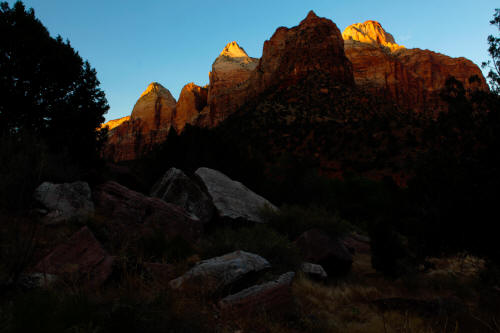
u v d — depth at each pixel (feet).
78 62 57.72
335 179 122.62
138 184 41.98
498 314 17.80
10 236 12.61
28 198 18.38
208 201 36.06
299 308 16.75
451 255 24.59
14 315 7.52
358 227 81.25
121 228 21.12
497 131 20.49
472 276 32.19
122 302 9.39
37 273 11.97
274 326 13.00
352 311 18.66
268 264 18.40
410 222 25.64
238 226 36.73
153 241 19.83
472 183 21.03
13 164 19.34
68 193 21.30
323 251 31.68
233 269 15.66
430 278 33.19
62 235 16.58
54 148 42.78
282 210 44.04
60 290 10.89
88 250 14.28
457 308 19.04
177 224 25.27
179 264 17.70
